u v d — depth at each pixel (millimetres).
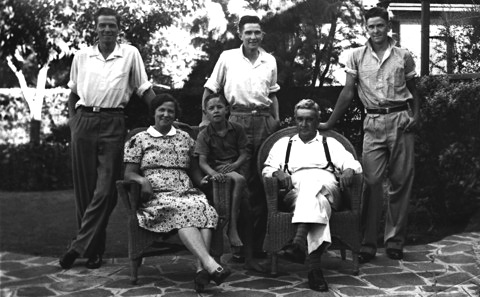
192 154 3938
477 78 5047
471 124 4973
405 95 4215
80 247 3936
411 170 4223
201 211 3543
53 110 4176
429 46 5379
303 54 5246
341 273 3898
